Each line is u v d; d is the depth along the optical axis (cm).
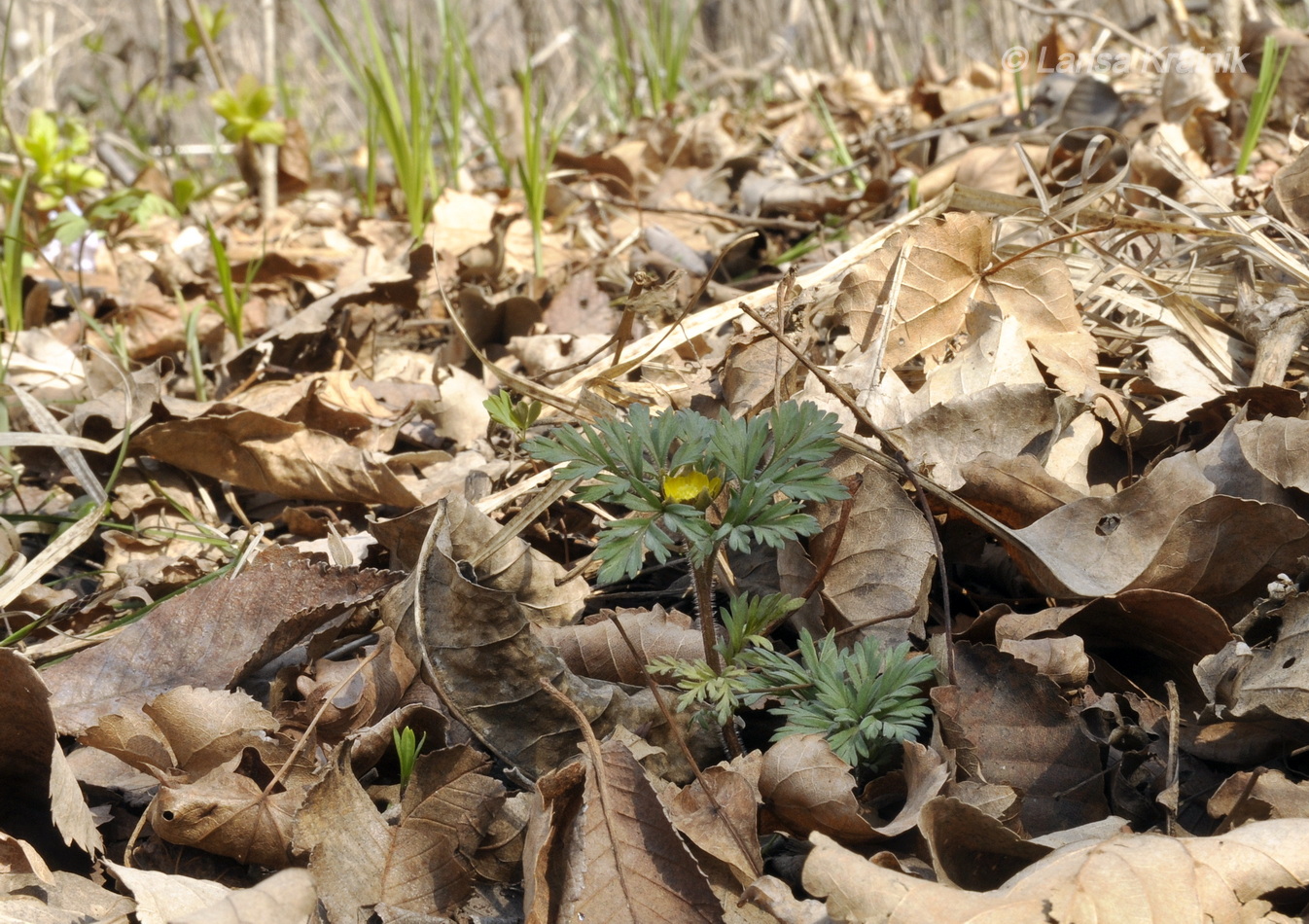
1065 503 45
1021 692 40
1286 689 39
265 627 46
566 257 84
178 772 41
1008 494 46
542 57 155
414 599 42
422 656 42
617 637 44
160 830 39
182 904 36
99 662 45
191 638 46
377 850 38
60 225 81
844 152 96
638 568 38
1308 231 61
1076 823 39
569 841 38
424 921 38
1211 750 40
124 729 42
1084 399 49
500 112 142
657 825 37
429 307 77
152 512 58
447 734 43
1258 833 35
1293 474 44
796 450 39
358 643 46
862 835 38
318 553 52
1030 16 173
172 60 148
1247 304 55
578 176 100
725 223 87
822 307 57
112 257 91
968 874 37
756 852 37
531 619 46
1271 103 86
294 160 106
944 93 112
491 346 70
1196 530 42
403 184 88
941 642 42
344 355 70
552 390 57
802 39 191
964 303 54
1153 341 54
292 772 41
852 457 46
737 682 40
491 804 39
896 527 44
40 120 88
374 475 54
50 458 61
